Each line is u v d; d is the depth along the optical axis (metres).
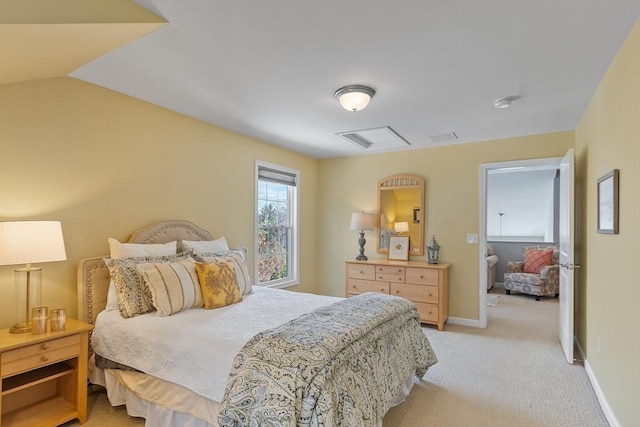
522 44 2.09
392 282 4.60
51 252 2.18
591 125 3.01
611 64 2.33
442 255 4.72
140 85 2.73
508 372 3.10
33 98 2.40
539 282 6.27
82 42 1.93
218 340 2.00
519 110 3.29
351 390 1.78
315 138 4.34
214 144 3.79
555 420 2.35
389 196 5.10
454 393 2.72
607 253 2.46
